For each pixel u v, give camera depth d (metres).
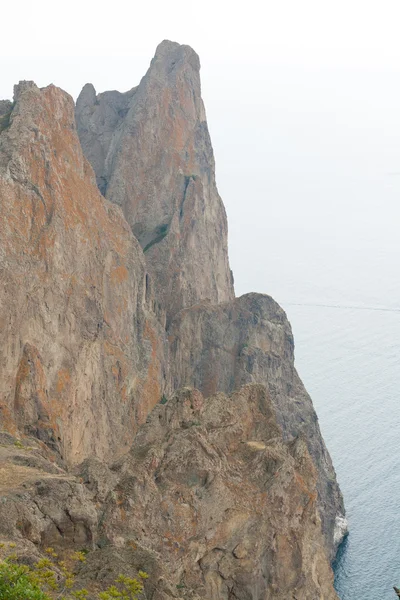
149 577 67.44
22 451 77.12
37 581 56.12
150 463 81.00
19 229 102.12
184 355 142.38
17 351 98.56
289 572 84.12
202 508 81.69
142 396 122.50
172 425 86.69
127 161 147.38
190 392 88.50
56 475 71.31
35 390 98.81
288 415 147.75
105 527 73.31
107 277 117.94
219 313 145.50
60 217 106.75
